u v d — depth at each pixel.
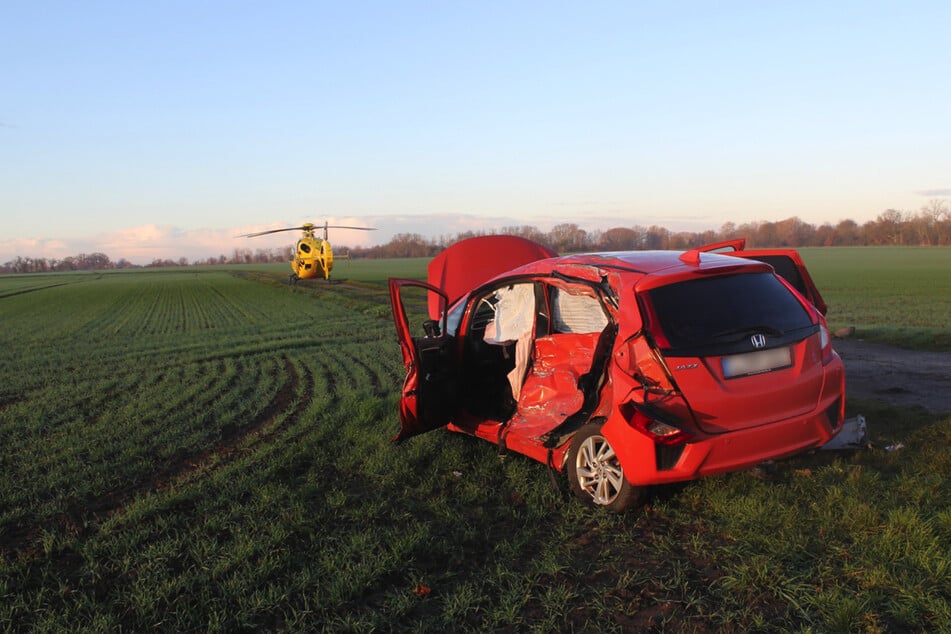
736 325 4.49
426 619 3.51
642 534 4.34
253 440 7.31
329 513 5.03
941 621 3.06
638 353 4.41
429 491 5.37
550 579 3.84
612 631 3.28
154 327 24.09
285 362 13.76
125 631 3.51
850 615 3.16
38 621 3.65
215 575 4.05
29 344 19.36
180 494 5.46
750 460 4.35
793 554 3.79
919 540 3.72
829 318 21.31
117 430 8.02
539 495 5.06
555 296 5.72
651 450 4.24
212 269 155.75
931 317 21.11
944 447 5.27
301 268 51.66
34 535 4.93
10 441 7.73
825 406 4.61
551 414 5.21
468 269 10.03
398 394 9.36
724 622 3.27
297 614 3.54
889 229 157.38
